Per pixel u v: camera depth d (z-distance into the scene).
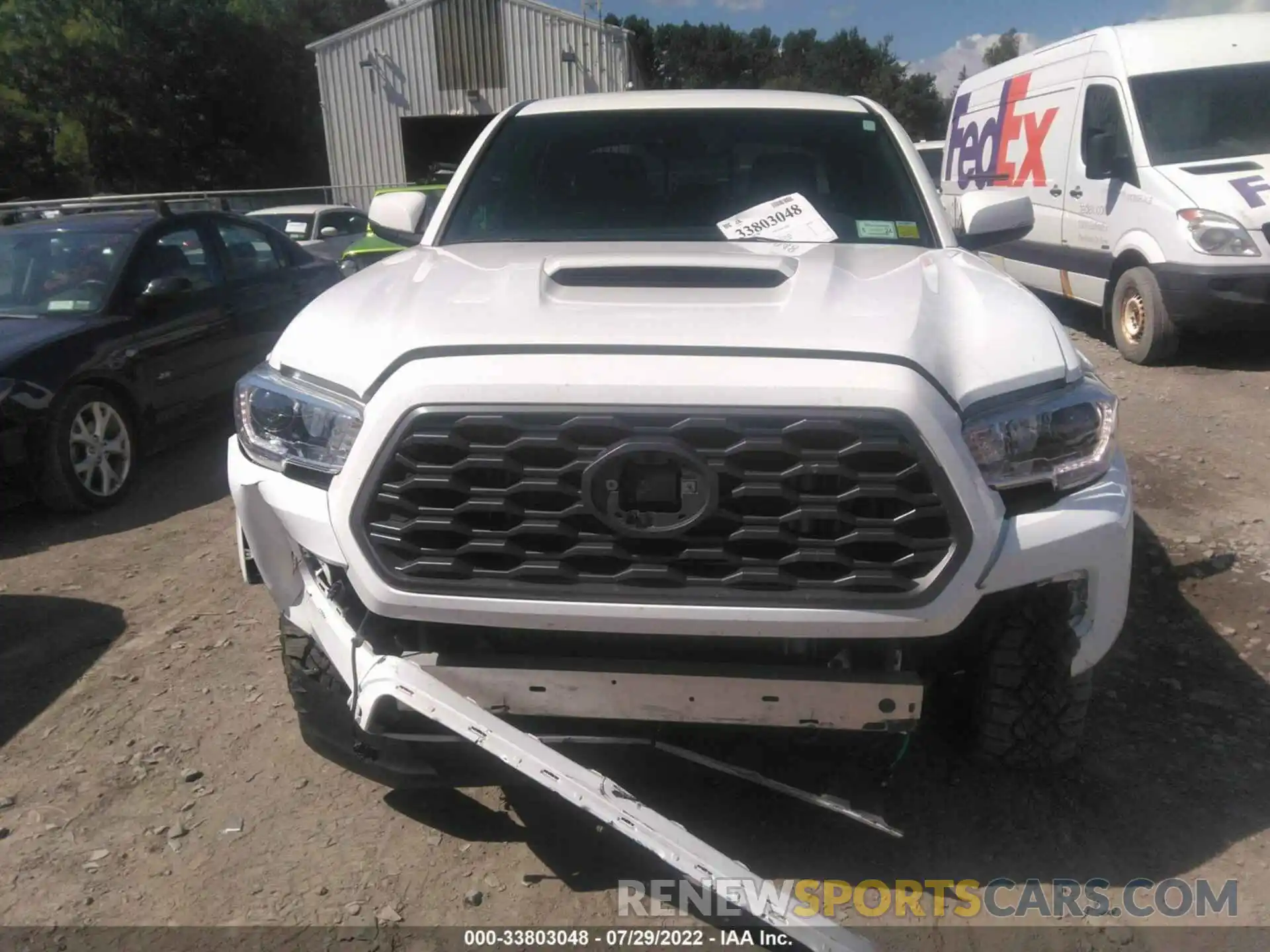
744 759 2.95
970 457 2.24
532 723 2.57
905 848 2.78
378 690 2.41
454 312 2.47
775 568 2.23
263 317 6.92
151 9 39.53
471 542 2.28
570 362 2.23
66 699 3.61
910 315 2.42
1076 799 2.95
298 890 2.67
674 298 2.51
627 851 2.80
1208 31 8.44
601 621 2.26
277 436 2.56
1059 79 9.39
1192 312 7.60
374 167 28.64
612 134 3.82
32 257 6.16
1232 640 3.86
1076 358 2.57
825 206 3.54
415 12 27.47
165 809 3.00
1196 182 7.66
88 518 5.50
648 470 2.20
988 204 3.62
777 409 2.17
